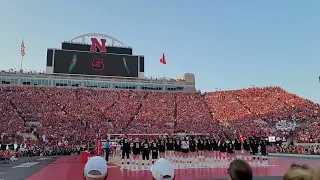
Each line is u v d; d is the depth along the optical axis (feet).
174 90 295.07
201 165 94.63
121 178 64.75
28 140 171.22
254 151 101.19
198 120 237.86
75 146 175.83
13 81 250.98
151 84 286.87
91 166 13.93
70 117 215.72
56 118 210.38
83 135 191.72
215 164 96.02
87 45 270.05
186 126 223.92
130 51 282.36
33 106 219.82
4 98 220.43
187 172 76.89
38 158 141.18
